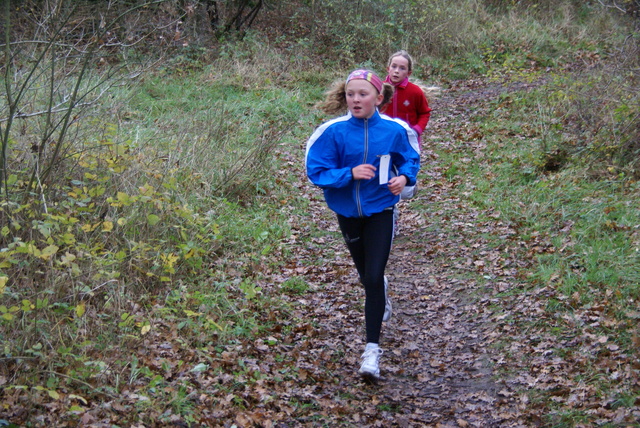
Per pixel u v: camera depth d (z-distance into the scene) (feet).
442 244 20.98
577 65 49.19
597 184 21.99
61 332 12.19
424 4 53.21
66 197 15.98
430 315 16.57
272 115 35.47
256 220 21.26
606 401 11.36
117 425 10.23
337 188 13.11
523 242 19.47
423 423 11.90
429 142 33.09
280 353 13.91
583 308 14.93
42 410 10.24
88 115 18.40
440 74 49.06
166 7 28.66
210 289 15.97
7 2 13.48
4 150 13.38
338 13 51.26
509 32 55.11
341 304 16.78
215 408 11.32
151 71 34.83
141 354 12.47
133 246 15.81
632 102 25.43
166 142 23.07
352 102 12.92
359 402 12.48
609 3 56.95
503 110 35.45
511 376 13.20
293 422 11.50
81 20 18.84
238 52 45.47
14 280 13.14
